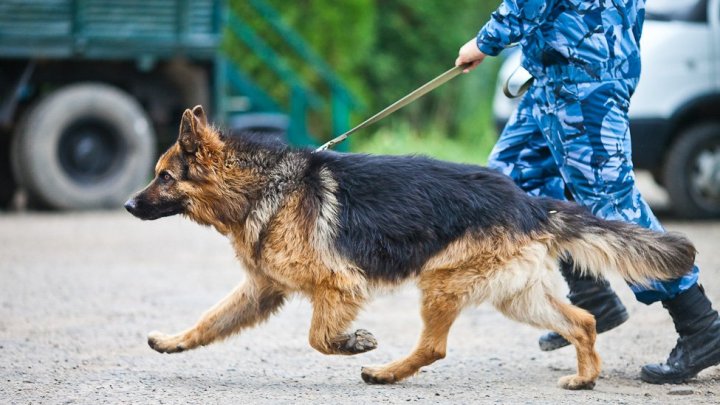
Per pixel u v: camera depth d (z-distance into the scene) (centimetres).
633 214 827
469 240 803
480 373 872
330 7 2802
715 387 817
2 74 1945
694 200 1841
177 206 852
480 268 804
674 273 795
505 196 816
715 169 1834
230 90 2461
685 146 1825
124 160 2016
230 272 1382
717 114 1830
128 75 2081
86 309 1129
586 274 876
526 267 801
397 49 3195
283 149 851
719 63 1762
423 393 789
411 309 1172
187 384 816
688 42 1764
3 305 1142
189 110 836
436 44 3216
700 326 816
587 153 808
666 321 1080
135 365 884
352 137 2898
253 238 831
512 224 804
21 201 2234
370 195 819
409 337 1022
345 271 805
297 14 2764
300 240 813
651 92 1753
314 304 820
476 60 840
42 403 749
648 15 1809
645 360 916
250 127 2286
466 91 3256
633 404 754
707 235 1688
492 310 1155
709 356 816
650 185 2609
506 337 1024
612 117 803
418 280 820
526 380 845
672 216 1952
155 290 1245
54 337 992
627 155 814
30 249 1543
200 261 1470
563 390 805
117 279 1313
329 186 823
